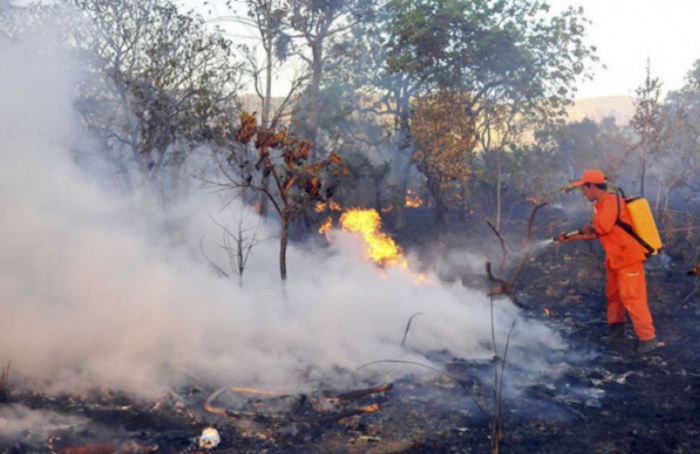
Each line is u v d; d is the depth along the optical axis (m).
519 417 4.61
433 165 12.46
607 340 6.40
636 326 5.91
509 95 16.39
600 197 5.99
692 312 7.26
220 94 10.60
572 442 4.21
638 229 5.75
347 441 4.22
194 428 4.36
